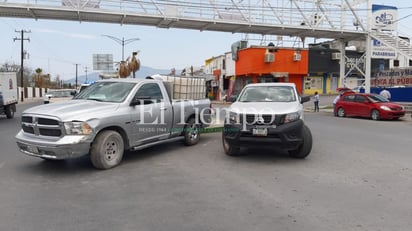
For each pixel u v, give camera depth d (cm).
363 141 1059
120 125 715
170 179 617
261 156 816
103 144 678
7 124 1580
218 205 484
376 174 652
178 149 912
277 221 429
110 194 533
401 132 1295
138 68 4003
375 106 1883
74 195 529
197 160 776
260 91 907
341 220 432
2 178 622
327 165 725
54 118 639
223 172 667
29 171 672
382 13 2784
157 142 840
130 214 451
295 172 666
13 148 920
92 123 655
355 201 500
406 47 2752
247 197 518
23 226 413
